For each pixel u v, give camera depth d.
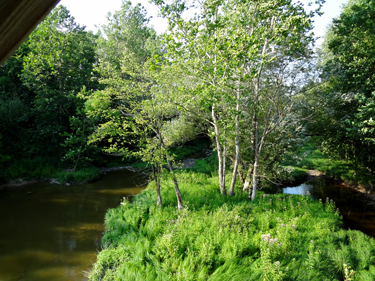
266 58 10.88
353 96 11.61
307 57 11.14
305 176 20.03
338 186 17.42
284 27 10.16
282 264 6.27
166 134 11.83
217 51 9.67
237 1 10.68
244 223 8.52
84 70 20.45
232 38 9.09
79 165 19.06
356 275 6.09
